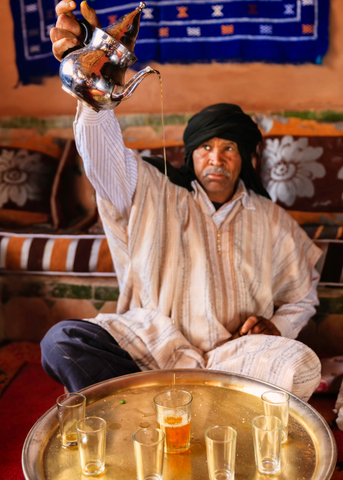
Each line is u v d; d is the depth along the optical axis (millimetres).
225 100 3463
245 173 2039
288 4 3316
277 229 1985
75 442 1057
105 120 1583
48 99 3627
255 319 1770
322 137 2941
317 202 2820
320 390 2053
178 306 1812
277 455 949
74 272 2523
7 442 1765
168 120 3266
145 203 1805
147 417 1150
